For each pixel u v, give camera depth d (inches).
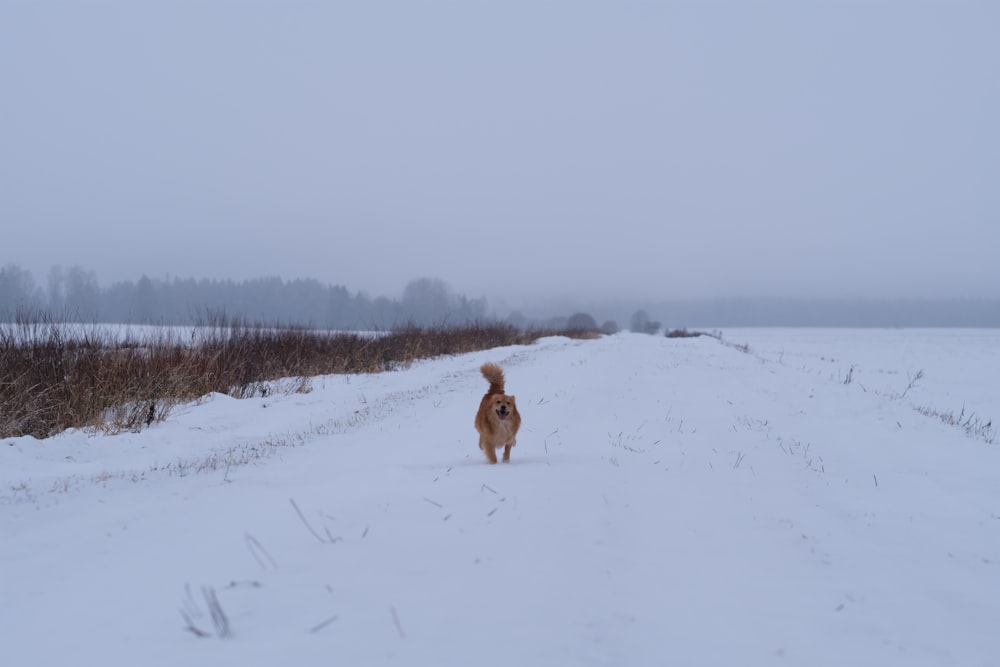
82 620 139.9
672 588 162.2
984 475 295.9
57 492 258.5
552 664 120.6
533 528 198.8
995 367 1028.5
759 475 291.7
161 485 269.7
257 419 461.4
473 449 348.8
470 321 1469.0
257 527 199.3
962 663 132.4
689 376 699.4
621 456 319.0
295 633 128.4
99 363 466.6
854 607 157.5
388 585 152.4
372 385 645.3
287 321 882.1
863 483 284.5
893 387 721.0
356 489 243.8
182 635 129.0
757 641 136.6
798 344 2009.1
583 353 1062.4
